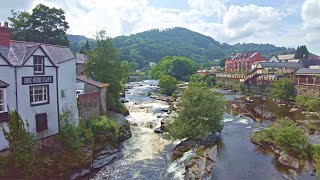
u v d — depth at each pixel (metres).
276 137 29.08
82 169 25.11
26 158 21.89
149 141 34.38
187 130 32.09
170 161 28.12
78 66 55.16
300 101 55.78
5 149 22.78
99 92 38.12
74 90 30.83
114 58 46.78
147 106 55.31
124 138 34.78
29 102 24.84
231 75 100.06
